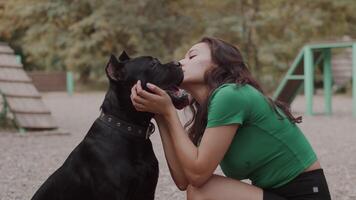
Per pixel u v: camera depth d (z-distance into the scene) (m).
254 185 3.55
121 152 3.45
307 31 22.02
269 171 3.44
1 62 10.55
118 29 22.41
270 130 3.39
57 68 27.92
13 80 10.42
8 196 5.51
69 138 9.64
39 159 7.52
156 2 22.45
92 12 22.80
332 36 23.09
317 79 24.28
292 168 3.43
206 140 3.35
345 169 6.86
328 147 8.65
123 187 3.40
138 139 3.53
